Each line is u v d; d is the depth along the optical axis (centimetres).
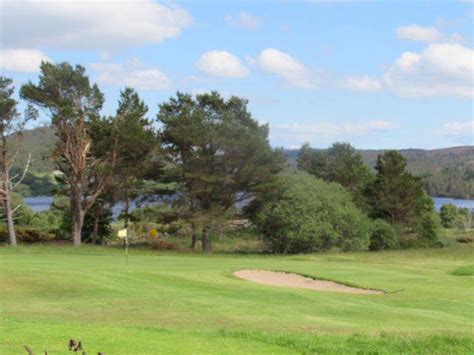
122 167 5181
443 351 1219
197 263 3238
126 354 1048
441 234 7131
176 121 5028
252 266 3073
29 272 2175
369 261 3828
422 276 2819
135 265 2961
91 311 1661
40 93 4869
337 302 1991
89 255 3819
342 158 7606
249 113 5350
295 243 5072
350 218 5212
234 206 5344
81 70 4978
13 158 5097
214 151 5131
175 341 1204
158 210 5188
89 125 4984
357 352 1184
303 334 1370
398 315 1784
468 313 1878
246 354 1109
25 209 6800
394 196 6250
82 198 5347
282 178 5306
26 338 1159
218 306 1798
